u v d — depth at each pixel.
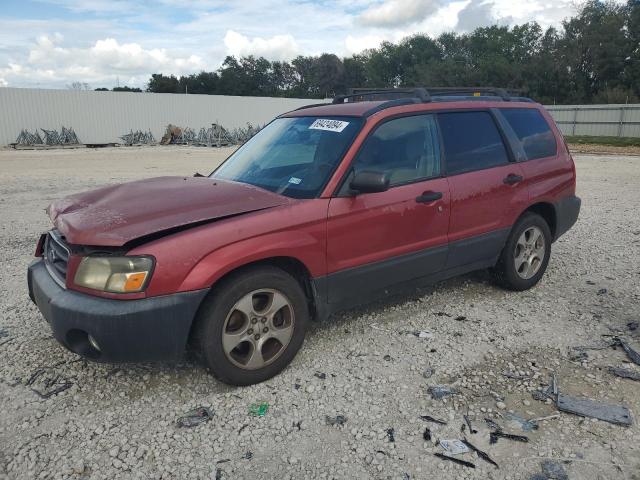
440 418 3.26
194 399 3.49
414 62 83.44
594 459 2.89
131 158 23.66
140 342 3.16
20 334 4.43
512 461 2.88
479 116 4.97
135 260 3.13
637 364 3.86
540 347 4.16
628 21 59.59
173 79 79.00
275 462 2.90
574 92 59.69
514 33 76.69
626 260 6.45
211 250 3.29
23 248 7.17
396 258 4.22
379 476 2.79
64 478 2.79
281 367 3.75
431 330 4.47
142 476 2.80
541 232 5.39
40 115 32.62
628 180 14.55
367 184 3.72
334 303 4.00
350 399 3.47
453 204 4.51
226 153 27.45
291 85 95.62
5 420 3.28
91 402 3.46
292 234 3.61
